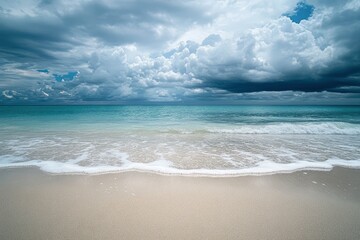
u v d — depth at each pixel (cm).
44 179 558
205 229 351
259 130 1452
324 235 338
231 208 420
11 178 563
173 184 534
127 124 1850
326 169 645
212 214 397
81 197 461
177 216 390
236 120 2214
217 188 512
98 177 576
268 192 493
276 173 611
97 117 2641
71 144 988
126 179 564
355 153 834
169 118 2498
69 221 371
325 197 470
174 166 664
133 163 689
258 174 604
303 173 612
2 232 339
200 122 2031
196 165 677
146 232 343
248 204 436
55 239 324
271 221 376
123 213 399
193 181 554
